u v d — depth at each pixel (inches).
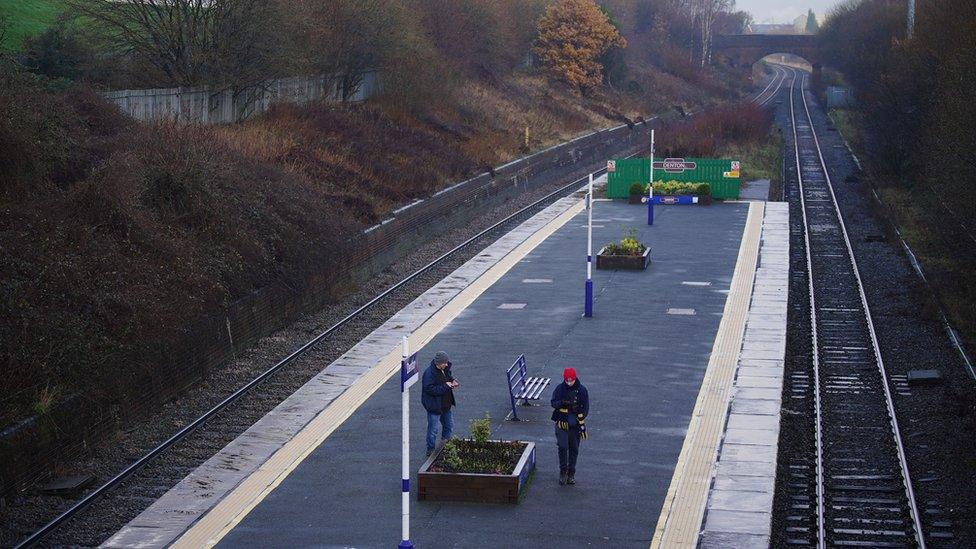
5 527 598.5
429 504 617.3
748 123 3043.8
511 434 735.7
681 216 1770.4
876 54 2886.3
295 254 1138.0
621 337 1001.5
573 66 3526.1
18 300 745.6
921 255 1497.3
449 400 693.3
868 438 788.6
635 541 564.4
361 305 1203.2
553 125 2915.8
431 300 1190.3
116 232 920.3
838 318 1170.0
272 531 581.9
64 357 726.5
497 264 1382.9
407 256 1517.0
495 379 871.1
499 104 2837.1
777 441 726.5
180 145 1098.1
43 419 669.3
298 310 1125.1
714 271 1312.7
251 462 698.2
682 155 2586.1
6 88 976.3
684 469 669.9
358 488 644.1
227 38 1657.2
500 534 573.0
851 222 1847.9
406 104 2301.9
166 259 937.5
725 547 561.0
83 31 1603.1
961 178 1220.5
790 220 1875.0
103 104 1216.8
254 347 1008.2
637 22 5600.4
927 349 1029.2
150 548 564.1
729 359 927.7
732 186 1956.2
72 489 644.7
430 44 2556.6
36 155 936.9
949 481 695.7
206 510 615.5
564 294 1192.8
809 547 596.7
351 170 1646.2
